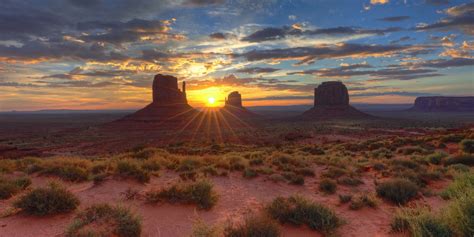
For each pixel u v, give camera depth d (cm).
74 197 579
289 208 546
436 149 2136
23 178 773
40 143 7788
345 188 895
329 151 2759
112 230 437
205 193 651
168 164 1161
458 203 418
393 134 7656
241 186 888
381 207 666
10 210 536
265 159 1490
